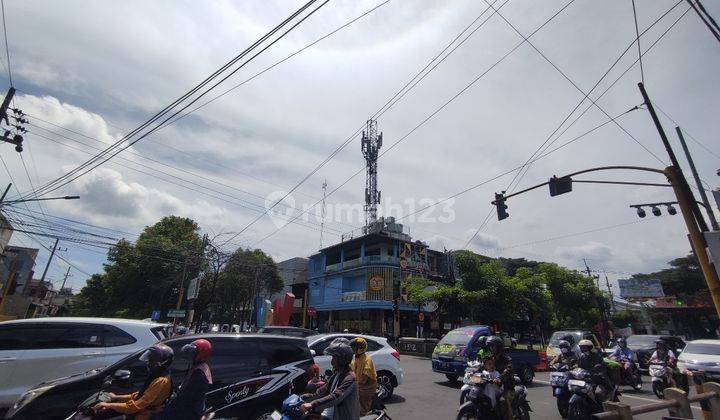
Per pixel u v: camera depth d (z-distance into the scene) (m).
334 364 3.94
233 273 38.38
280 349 6.20
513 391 6.28
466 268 25.62
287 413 3.58
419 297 25.92
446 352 12.05
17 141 14.20
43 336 6.71
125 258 35.81
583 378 7.11
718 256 7.11
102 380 5.08
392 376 9.45
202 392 3.83
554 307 32.34
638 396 11.14
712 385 5.66
